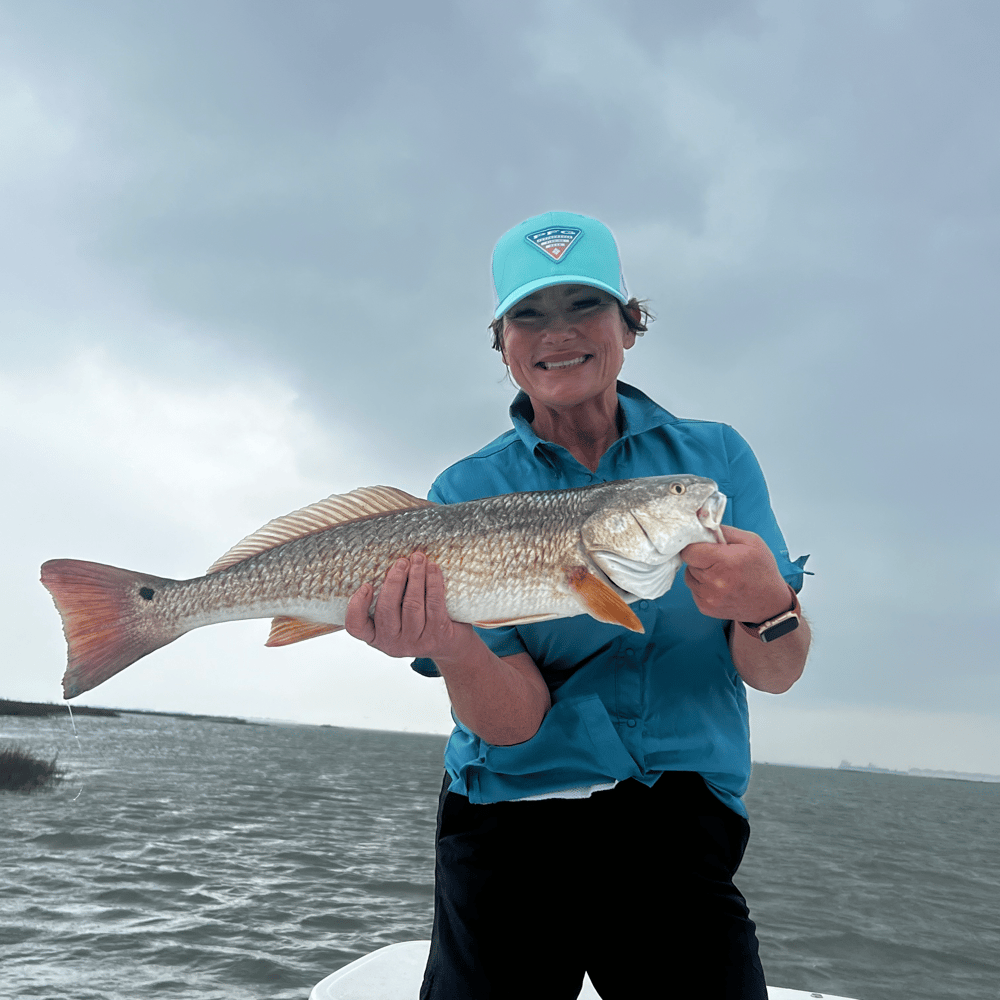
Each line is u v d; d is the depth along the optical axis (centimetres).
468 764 244
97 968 1045
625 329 274
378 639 223
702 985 209
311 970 1084
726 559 198
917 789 15350
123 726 13300
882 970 1299
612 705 240
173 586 279
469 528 255
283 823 2706
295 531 278
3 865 1652
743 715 250
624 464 276
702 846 227
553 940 230
